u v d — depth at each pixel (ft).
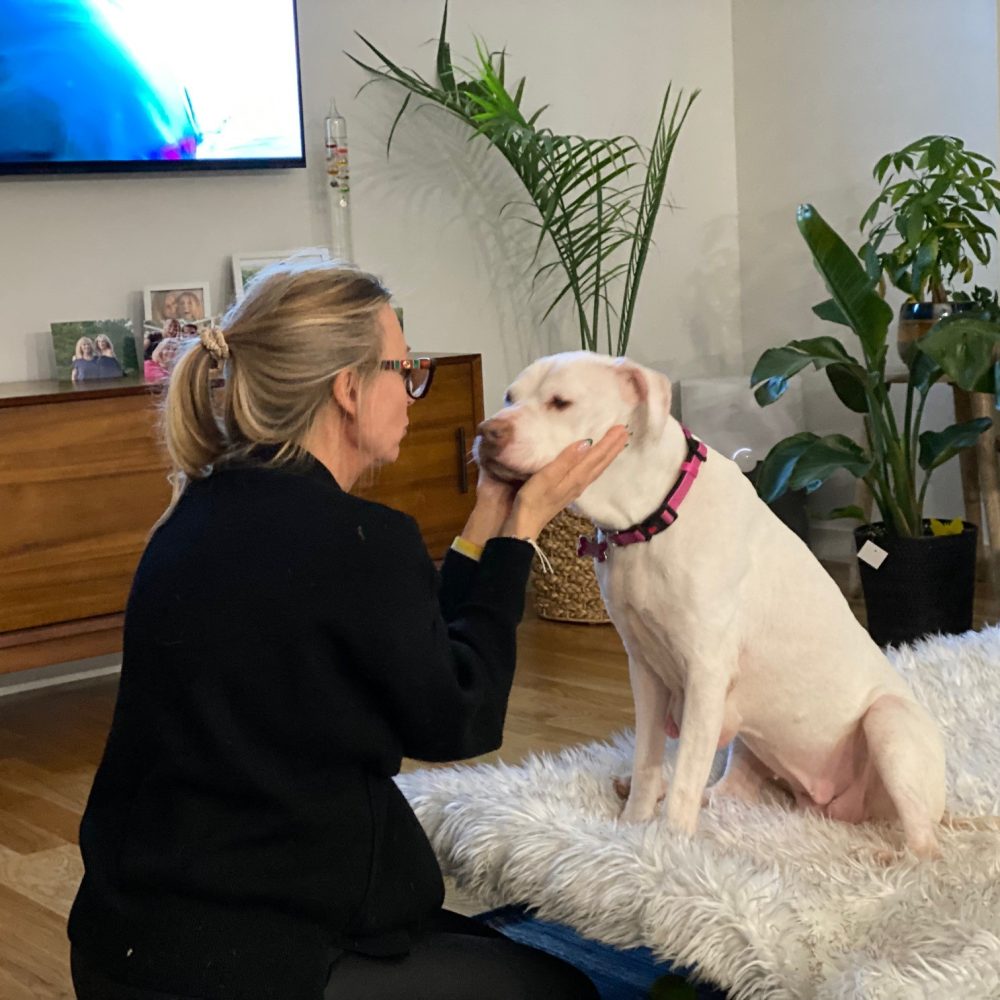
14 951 7.18
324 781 4.56
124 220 12.23
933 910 5.56
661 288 16.06
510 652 5.01
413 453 12.02
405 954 4.90
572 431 5.90
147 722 4.47
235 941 4.40
